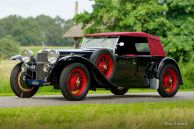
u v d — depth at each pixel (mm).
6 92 17078
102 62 12375
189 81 21516
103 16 35000
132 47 13266
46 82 12094
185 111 7945
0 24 131500
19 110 8789
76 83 11797
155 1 34344
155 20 33406
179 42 33062
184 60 33844
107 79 12344
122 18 34281
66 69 11633
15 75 12602
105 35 13289
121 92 14445
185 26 33906
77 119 7730
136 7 34469
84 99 12297
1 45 71875
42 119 7680
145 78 13453
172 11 35000
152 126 7043
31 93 12883
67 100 11914
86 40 13570
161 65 13617
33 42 133250
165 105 10305
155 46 13844
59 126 6918
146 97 13703
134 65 13117
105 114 7699
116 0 35344
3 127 6605
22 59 12375
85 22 37188
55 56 11828
